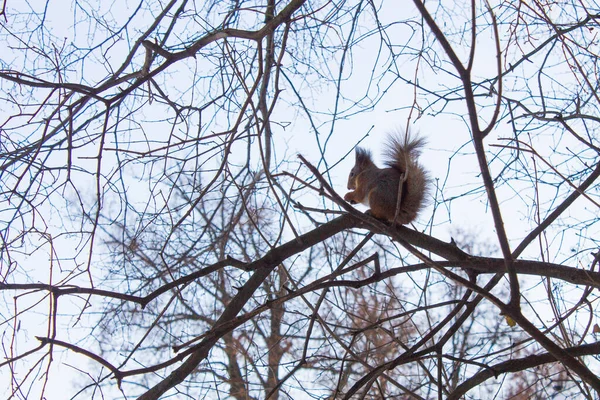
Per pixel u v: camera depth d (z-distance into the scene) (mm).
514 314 3297
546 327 4238
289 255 4418
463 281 3314
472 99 2957
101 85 4312
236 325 3764
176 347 3701
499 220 3197
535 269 4199
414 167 5289
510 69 4285
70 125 4035
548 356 3947
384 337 6543
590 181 4277
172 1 4473
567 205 4254
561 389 4828
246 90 4219
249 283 4531
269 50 4703
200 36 4961
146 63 4484
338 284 3809
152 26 4426
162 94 4492
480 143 3041
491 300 3309
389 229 3314
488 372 3973
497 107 2996
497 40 2961
